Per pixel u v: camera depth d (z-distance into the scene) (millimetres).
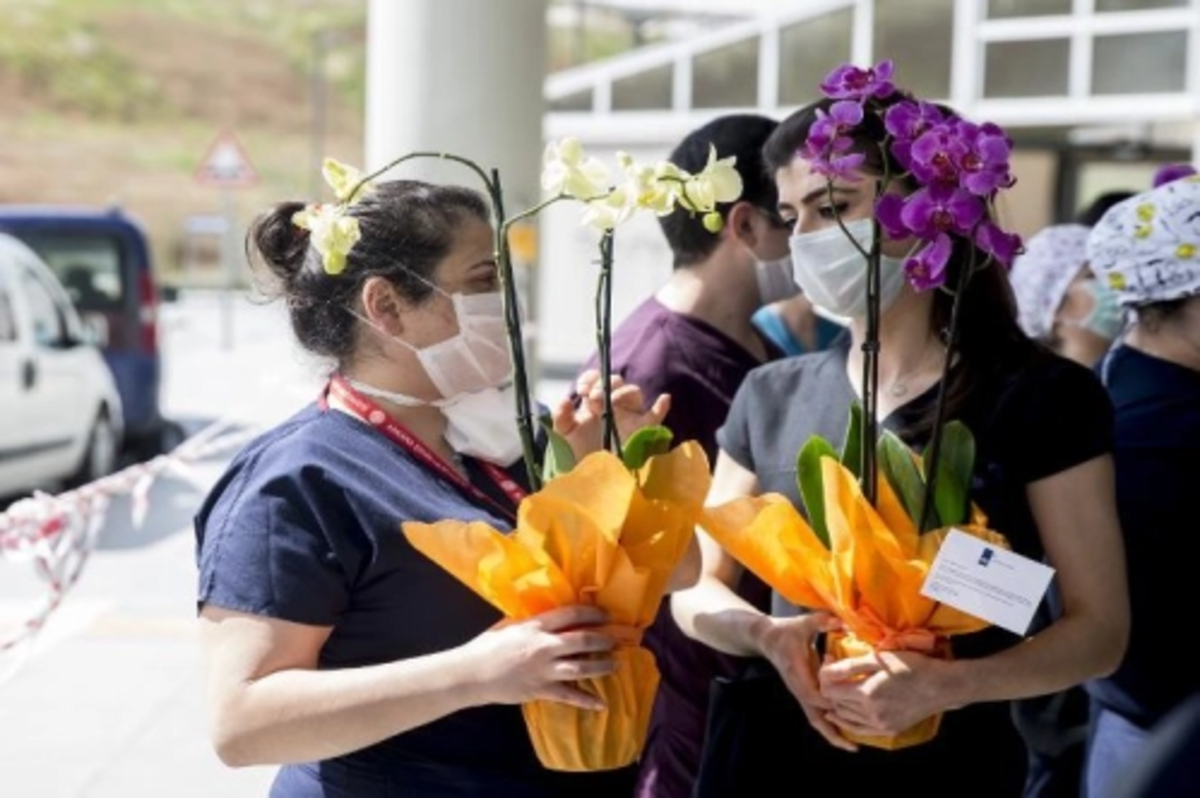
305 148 84812
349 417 3754
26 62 85312
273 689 3439
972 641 3932
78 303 19156
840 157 3773
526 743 3703
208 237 74562
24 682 10141
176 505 16406
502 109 9883
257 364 33375
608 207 3582
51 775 8680
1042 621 4477
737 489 4348
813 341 6703
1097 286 6977
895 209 3646
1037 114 21031
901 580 3676
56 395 16156
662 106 24641
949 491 3727
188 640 11219
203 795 8453
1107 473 3920
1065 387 3904
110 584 12961
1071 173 23656
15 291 15664
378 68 10016
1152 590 4570
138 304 19359
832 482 3652
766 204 5129
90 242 19266
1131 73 20500
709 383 5117
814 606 3863
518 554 3438
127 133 83312
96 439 17359
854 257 4012
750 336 5324
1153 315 4777
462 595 3629
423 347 3744
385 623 3615
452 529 3428
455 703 3381
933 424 3818
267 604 3502
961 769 3955
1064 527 3883
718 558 4391
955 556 3580
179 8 92188
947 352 3715
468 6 9797
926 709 3689
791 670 3863
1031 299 7105
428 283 3721
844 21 23172
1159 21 20234
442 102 9867
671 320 5184
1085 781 4824
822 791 3961
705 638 4184
